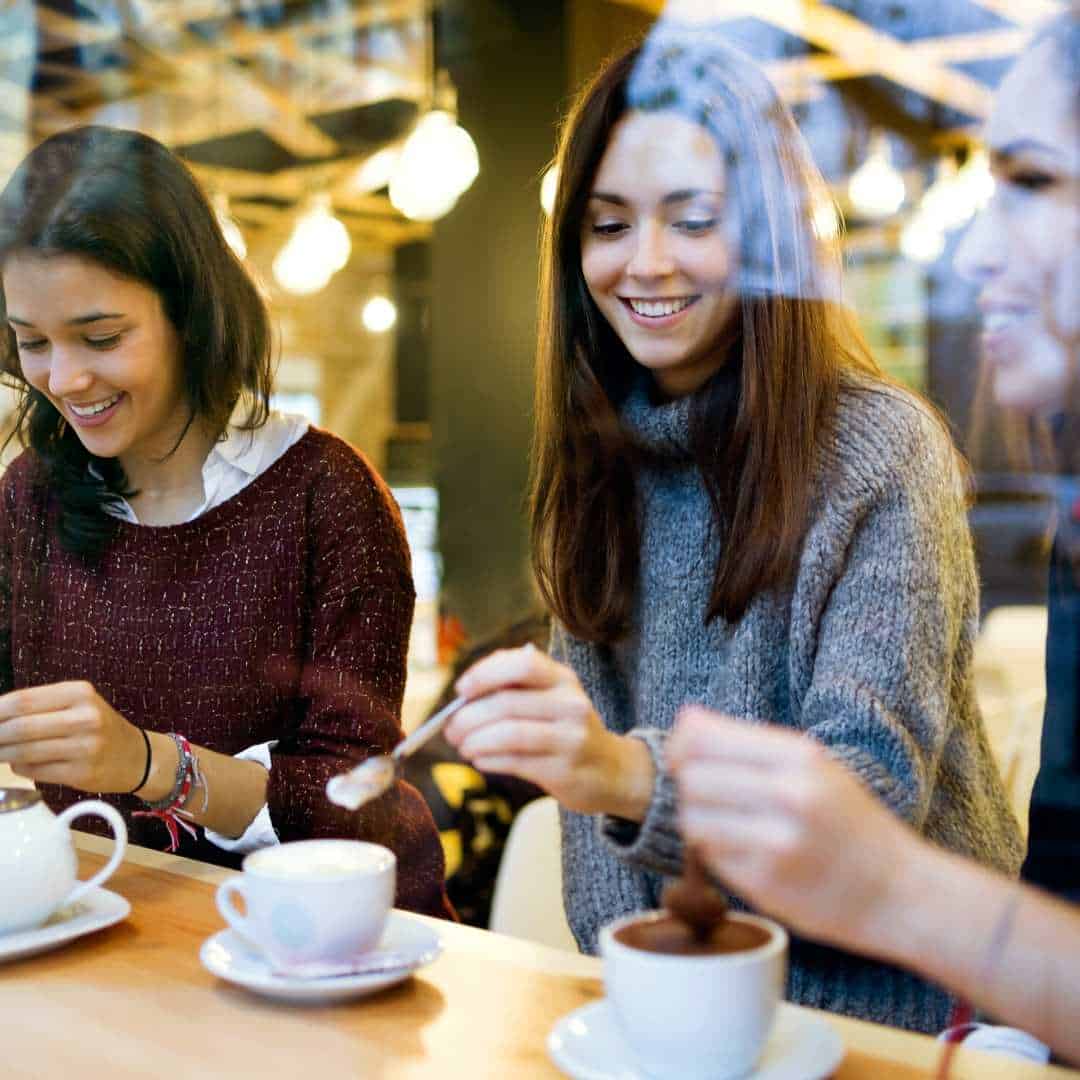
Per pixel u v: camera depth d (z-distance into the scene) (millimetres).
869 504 935
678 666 1057
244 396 1269
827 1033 674
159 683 1243
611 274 1039
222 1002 746
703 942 627
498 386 3764
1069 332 733
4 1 2459
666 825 774
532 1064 658
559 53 3152
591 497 1098
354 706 1199
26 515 1286
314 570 1260
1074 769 698
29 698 1031
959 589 886
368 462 1334
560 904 1247
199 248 1216
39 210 1133
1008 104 737
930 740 896
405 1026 708
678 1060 607
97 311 1145
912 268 860
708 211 989
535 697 783
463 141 3676
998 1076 637
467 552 2615
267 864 774
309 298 4801
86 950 832
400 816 1141
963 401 842
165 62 2902
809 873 599
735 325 1014
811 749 616
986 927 594
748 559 982
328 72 3719
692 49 1004
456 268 3807
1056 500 772
